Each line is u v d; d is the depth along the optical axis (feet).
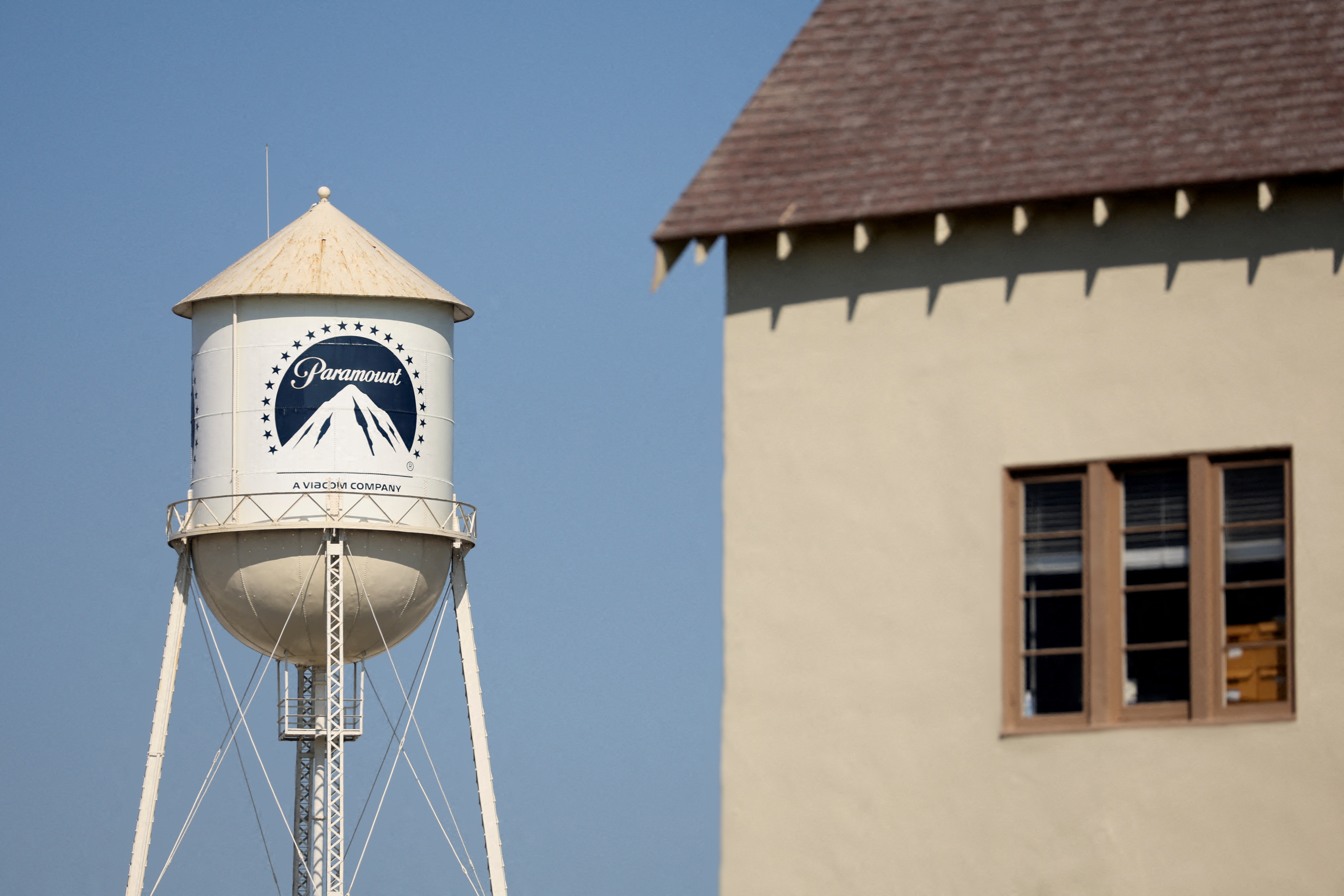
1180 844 101.24
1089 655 104.68
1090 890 102.37
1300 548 101.30
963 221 109.40
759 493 111.04
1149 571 104.73
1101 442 105.60
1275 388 103.19
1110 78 109.91
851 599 108.68
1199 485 103.86
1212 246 105.09
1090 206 107.24
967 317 108.78
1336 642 100.17
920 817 105.81
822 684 108.47
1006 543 106.73
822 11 118.83
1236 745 101.09
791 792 107.96
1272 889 99.60
